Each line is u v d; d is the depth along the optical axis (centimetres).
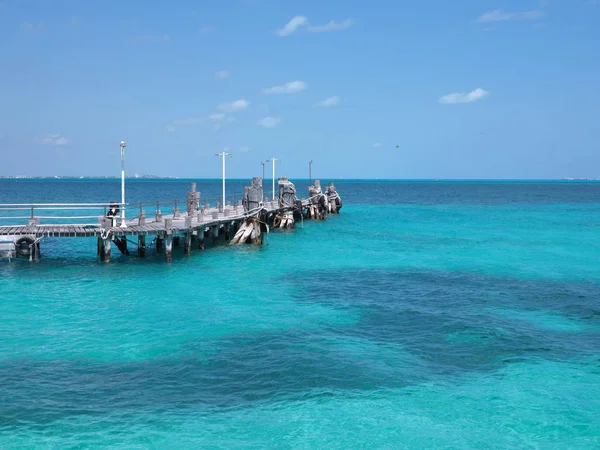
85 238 5250
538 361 1939
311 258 4088
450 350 2042
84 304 2630
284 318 2444
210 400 1611
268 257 4081
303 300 2788
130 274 3350
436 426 1477
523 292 2994
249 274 3434
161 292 2900
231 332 2220
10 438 1385
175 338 2134
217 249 4381
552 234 5856
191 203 4962
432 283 3228
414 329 2295
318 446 1373
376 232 5947
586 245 4941
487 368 1872
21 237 3641
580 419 1522
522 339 2175
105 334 2175
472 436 1430
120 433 1421
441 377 1789
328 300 2791
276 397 1634
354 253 4369
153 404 1581
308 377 1772
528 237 5562
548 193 19400
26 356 1928
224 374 1791
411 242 5106
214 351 1992
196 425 1468
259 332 2225
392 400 1622
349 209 10138
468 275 3478
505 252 4488
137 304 2642
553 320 2456
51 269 3462
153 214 7712
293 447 1369
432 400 1623
